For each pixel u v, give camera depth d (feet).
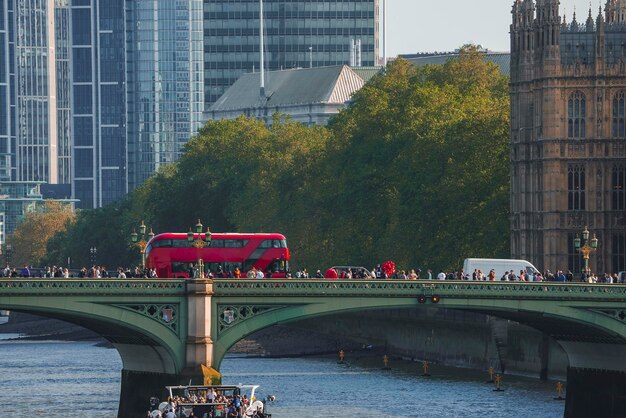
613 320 616.80
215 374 575.79
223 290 579.89
